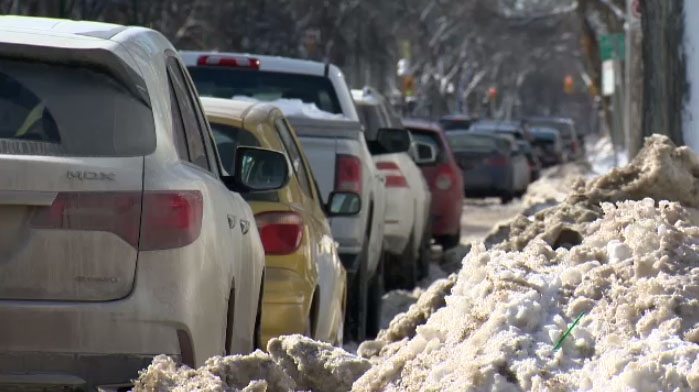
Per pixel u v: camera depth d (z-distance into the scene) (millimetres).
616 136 115500
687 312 17109
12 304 17188
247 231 22578
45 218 17297
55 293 17312
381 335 25062
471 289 18984
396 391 17250
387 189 53812
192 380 16359
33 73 18000
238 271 21094
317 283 29406
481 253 19984
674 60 51938
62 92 17922
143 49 19188
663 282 17578
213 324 18812
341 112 40938
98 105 17938
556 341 16875
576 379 16062
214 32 188000
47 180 17281
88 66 18109
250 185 24203
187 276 17734
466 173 119750
